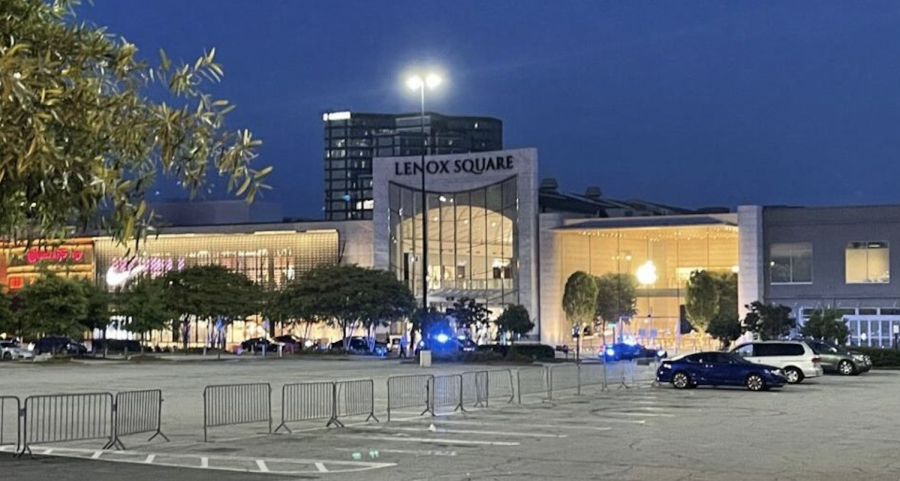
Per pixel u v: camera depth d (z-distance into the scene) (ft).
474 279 313.73
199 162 26.03
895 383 142.92
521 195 309.22
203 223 364.99
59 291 239.50
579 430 80.84
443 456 65.16
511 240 310.04
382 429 81.87
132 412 76.54
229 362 220.64
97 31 25.76
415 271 319.47
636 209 372.79
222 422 81.61
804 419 89.56
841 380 150.71
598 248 323.78
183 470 57.82
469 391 119.03
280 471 58.23
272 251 333.83
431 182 319.68
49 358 234.58
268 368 190.49
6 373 176.55
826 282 271.69
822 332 217.36
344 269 270.87
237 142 26.27
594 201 361.30
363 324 276.62
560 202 342.64
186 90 26.22
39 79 23.21
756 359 143.33
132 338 339.57
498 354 215.92
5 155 22.52
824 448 68.69
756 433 78.28
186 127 25.90
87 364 214.69
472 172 315.37
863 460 62.75
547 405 105.81
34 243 27.40
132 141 25.50
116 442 70.49
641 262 342.64
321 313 268.82
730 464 61.11
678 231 304.30
